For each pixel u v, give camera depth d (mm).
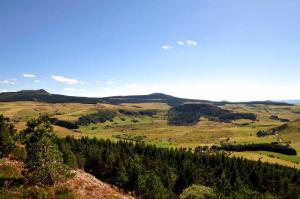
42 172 38906
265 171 175500
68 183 42000
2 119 56094
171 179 141625
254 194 100375
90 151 155875
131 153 175500
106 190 45750
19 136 63438
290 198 152750
